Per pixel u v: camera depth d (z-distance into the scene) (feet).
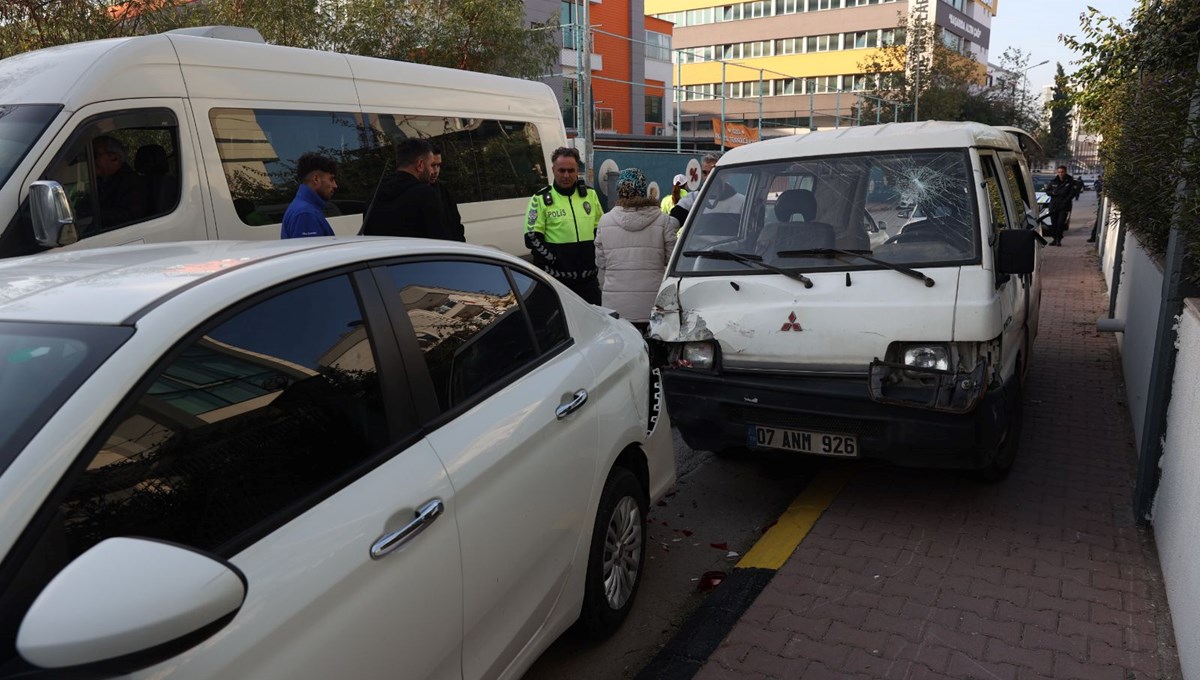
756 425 14.79
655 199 20.33
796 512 15.06
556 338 10.55
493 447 8.25
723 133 72.74
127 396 5.54
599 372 10.84
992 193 15.87
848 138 16.29
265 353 6.62
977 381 13.24
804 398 14.15
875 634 11.01
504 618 8.31
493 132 28.60
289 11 40.42
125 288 6.62
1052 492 15.53
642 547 12.01
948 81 147.13
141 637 4.46
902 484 16.21
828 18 221.05
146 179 17.84
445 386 8.24
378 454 7.15
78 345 5.79
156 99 18.04
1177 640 10.35
